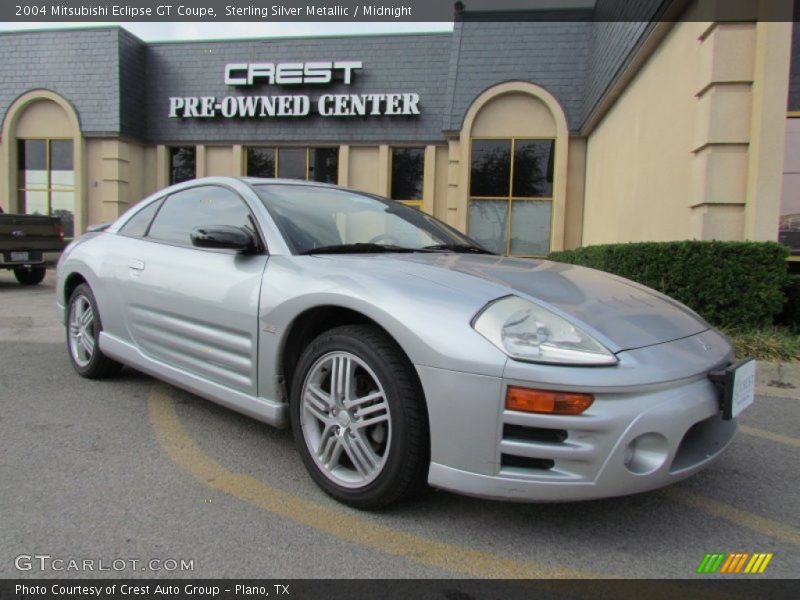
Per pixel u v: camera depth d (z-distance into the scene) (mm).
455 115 12789
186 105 14578
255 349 2742
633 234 8781
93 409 3586
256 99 14117
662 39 7453
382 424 2328
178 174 15281
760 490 2709
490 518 2371
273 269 2742
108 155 14438
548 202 12766
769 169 5656
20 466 2760
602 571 2039
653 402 2023
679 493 2662
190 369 3189
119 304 3699
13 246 10633
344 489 2416
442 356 2098
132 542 2143
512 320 2121
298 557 2078
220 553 2090
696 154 6227
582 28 12500
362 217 3369
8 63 14844
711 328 2645
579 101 12359
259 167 14633
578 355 2021
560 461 2014
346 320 2652
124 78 14344
